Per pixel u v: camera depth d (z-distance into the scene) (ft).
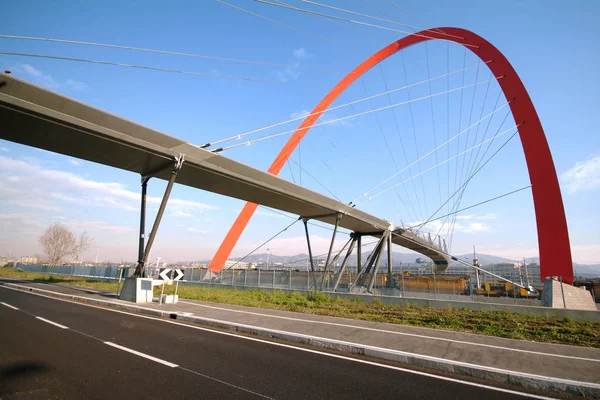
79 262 291.17
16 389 18.72
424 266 217.97
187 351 28.37
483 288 138.31
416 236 168.66
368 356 29.17
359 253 150.71
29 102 52.49
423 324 45.24
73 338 31.81
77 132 59.31
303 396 19.27
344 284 111.24
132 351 27.73
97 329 36.70
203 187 91.25
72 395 18.21
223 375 22.41
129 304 57.77
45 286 95.20
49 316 44.65
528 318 51.03
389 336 34.91
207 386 20.27
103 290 84.33
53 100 54.19
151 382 20.63
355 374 23.71
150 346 29.73
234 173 82.33
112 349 28.22
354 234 147.43
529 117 118.42
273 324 40.57
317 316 48.08
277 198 101.35
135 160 71.87
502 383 23.16
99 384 19.98
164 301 61.26
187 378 21.59
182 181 85.61
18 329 35.27
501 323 46.34
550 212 105.29
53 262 271.49
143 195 80.12
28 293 78.43
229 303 63.52
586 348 31.89
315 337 33.45
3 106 51.37
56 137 61.16
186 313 48.34
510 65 127.85
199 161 74.38
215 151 77.15
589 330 41.78
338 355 29.09
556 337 37.91
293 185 97.45
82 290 83.30
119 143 63.62
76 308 54.13
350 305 65.92
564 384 21.72
